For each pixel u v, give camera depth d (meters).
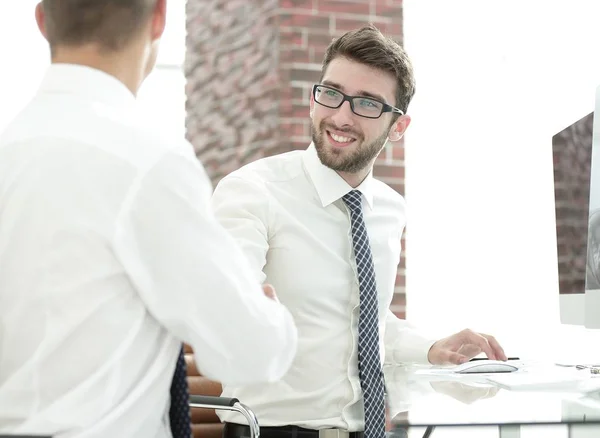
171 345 1.16
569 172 2.30
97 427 1.07
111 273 1.07
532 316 4.27
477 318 4.31
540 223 4.32
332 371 1.88
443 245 4.35
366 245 1.92
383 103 1.91
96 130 1.09
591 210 2.04
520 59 4.42
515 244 4.36
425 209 4.36
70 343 1.06
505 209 4.38
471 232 4.36
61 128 1.10
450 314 4.31
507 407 1.30
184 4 4.50
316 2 3.76
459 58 4.44
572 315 2.27
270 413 1.88
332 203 1.94
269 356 1.14
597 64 4.10
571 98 4.22
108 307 1.07
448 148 4.41
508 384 1.61
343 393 1.87
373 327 1.88
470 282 4.35
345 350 1.89
